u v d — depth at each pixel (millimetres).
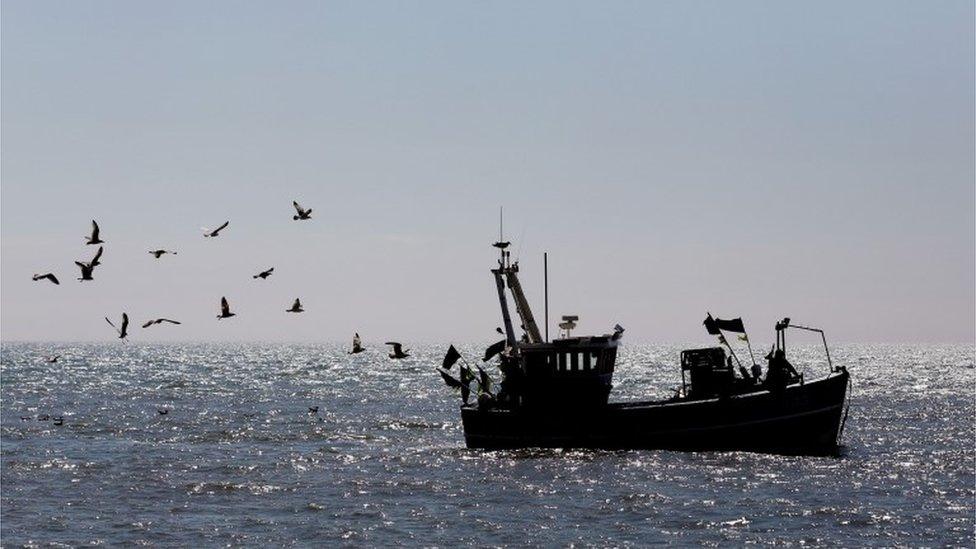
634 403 100562
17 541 68312
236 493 83625
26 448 113188
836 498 78750
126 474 93062
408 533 69562
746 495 79625
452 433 132375
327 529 70812
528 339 102062
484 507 77000
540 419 98625
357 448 112875
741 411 95250
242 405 182250
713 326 99250
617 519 72812
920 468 91688
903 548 65500
